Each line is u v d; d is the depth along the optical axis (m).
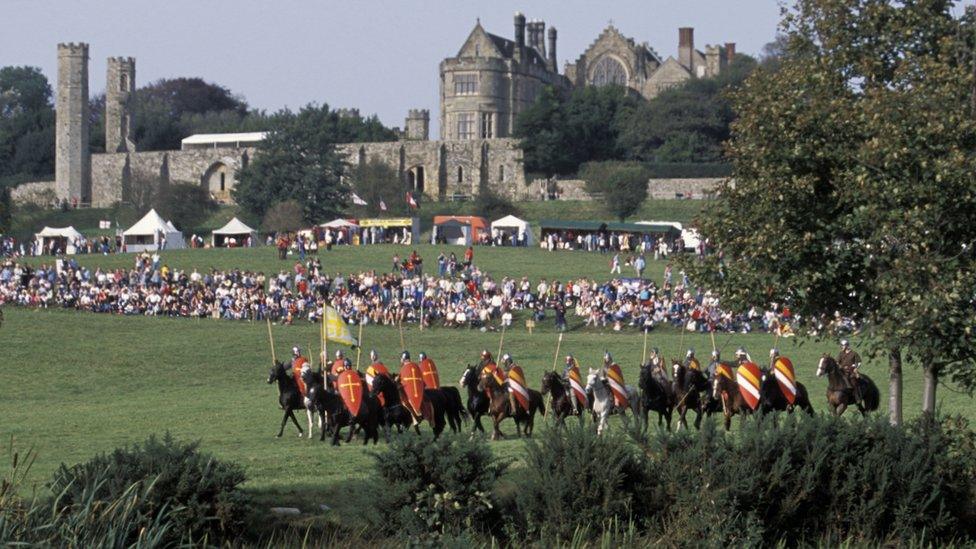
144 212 184.62
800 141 36.19
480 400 45.25
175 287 97.75
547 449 26.91
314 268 102.62
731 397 43.47
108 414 55.97
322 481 34.44
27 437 47.91
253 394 63.47
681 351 73.62
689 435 27.38
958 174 32.62
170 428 50.78
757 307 38.34
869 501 26.98
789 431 27.27
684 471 26.42
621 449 26.56
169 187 188.50
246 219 179.88
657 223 138.25
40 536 21.44
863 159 34.44
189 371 71.31
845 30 37.94
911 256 33.00
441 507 26.45
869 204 34.12
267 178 177.75
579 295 93.88
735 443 27.44
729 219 37.59
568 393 45.47
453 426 43.88
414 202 159.62
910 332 32.84
